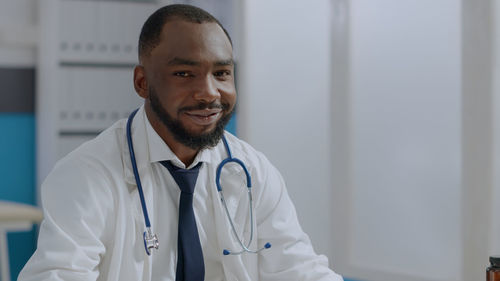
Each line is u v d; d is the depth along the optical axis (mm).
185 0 3521
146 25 1269
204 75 1227
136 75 1304
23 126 3955
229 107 1268
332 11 3004
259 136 3145
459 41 2498
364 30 2887
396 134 2768
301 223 3176
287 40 3203
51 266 1153
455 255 2537
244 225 1443
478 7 2324
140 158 1340
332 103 3020
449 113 2553
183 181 1353
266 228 1464
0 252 3174
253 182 1463
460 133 2475
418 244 2689
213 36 1234
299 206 3186
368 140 2887
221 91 1243
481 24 2316
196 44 1214
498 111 2314
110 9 3719
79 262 1173
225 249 1405
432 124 2623
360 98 2916
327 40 3188
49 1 3666
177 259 1354
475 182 2363
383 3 2801
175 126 1249
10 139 3924
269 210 1481
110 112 3740
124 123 1408
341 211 3006
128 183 1322
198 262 1345
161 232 1348
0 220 3066
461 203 2416
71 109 3674
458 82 2508
